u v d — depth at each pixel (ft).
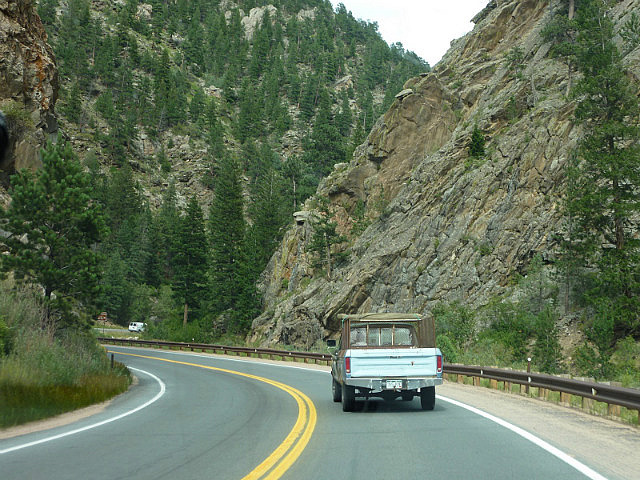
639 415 36.29
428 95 270.67
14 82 136.36
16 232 90.79
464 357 114.52
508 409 44.24
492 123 225.35
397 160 266.98
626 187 135.23
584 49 167.94
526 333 136.36
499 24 287.69
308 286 252.42
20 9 147.43
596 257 138.82
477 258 175.73
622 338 123.95
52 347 69.56
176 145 647.97
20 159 127.95
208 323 290.56
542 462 24.11
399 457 25.46
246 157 623.77
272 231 367.04
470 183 197.26
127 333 294.87
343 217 274.77
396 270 204.64
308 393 62.18
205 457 26.23
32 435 33.88
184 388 72.49
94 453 27.58
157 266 422.82
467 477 21.40
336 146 506.48
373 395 44.34
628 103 144.77
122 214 470.39
